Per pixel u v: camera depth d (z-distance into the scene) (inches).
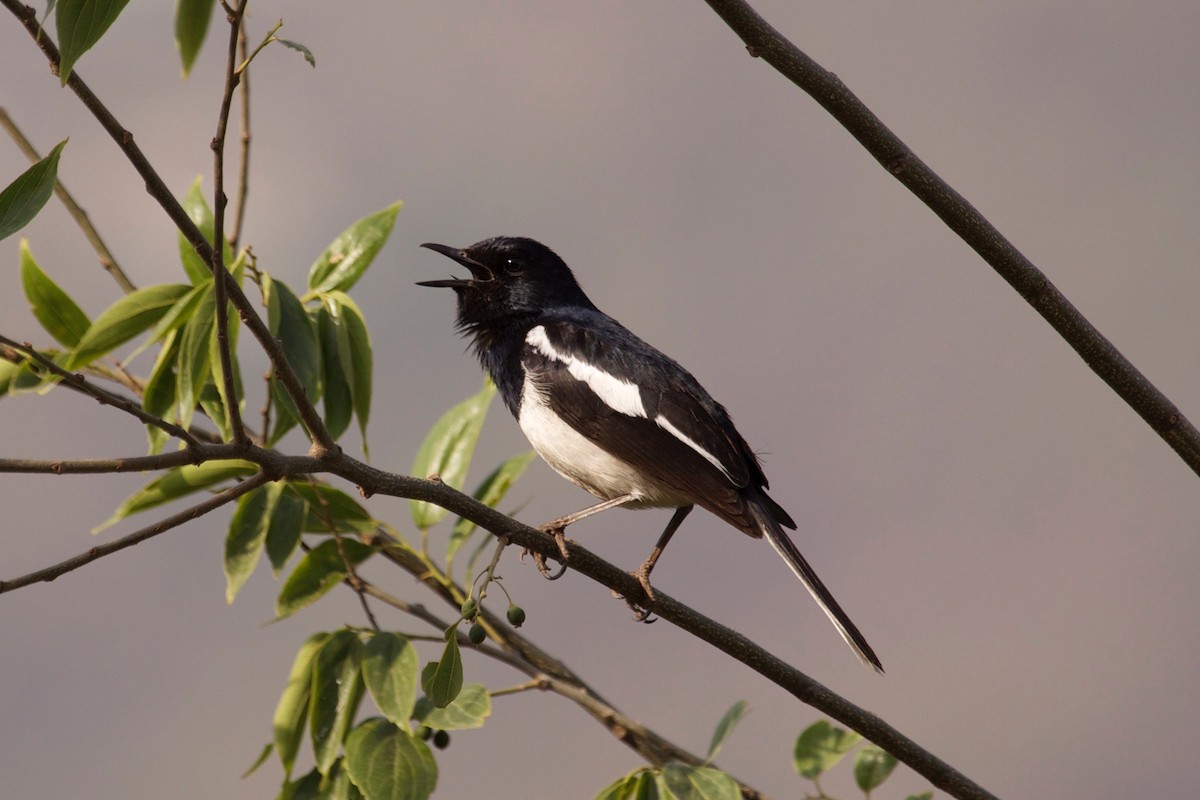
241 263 362.6
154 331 327.3
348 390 391.5
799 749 385.1
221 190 276.5
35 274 364.2
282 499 380.2
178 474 364.5
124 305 334.0
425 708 355.6
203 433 390.3
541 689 381.7
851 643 407.2
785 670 360.2
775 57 259.8
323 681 354.3
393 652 351.3
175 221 277.6
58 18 249.3
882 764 378.3
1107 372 280.2
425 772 333.7
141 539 275.7
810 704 356.5
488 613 399.2
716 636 369.4
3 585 257.6
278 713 357.1
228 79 267.1
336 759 350.3
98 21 251.4
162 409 351.3
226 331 284.4
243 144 382.6
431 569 397.7
